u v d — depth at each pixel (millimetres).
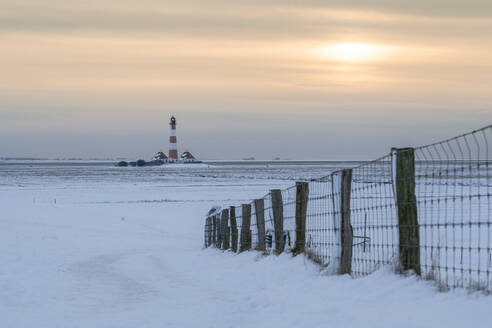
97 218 58750
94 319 12383
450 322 9016
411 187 12633
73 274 20000
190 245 37469
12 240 36156
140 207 70625
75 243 36688
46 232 43969
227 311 12531
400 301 10812
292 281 15297
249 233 25766
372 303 11117
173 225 53375
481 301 9625
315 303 12086
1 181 148250
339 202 15172
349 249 14992
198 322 11539
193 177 173750
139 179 159375
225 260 22797
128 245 36938
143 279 18516
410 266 12523
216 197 85562
